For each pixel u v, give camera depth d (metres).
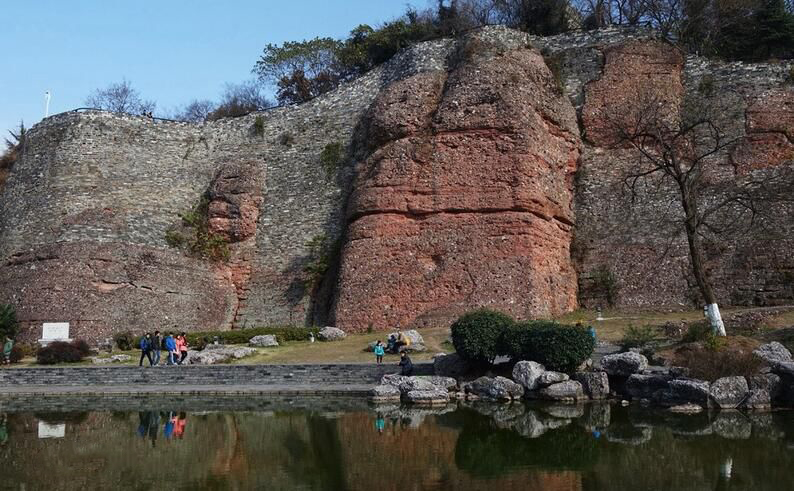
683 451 14.04
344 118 41.81
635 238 34.09
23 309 34.34
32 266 35.62
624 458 13.67
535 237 32.41
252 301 37.44
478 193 33.41
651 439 15.22
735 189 33.38
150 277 35.59
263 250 38.78
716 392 18.59
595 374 20.75
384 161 35.28
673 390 19.09
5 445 15.93
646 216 34.53
